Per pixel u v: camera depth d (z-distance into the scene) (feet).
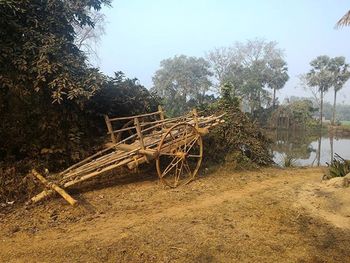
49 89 24.59
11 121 24.14
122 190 23.89
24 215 19.15
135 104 31.45
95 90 24.71
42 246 15.76
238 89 182.19
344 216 19.40
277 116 154.10
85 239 16.35
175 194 23.38
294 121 151.94
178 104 142.61
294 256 15.06
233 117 33.96
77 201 20.47
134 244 15.78
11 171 23.06
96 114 28.50
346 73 176.14
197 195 23.39
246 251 15.35
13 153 25.00
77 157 26.08
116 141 28.17
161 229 17.38
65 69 24.36
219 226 17.87
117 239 16.26
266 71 193.36
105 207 20.62
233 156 31.17
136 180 26.32
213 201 22.13
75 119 26.25
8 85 23.13
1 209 19.79
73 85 23.97
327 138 117.19
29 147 25.08
